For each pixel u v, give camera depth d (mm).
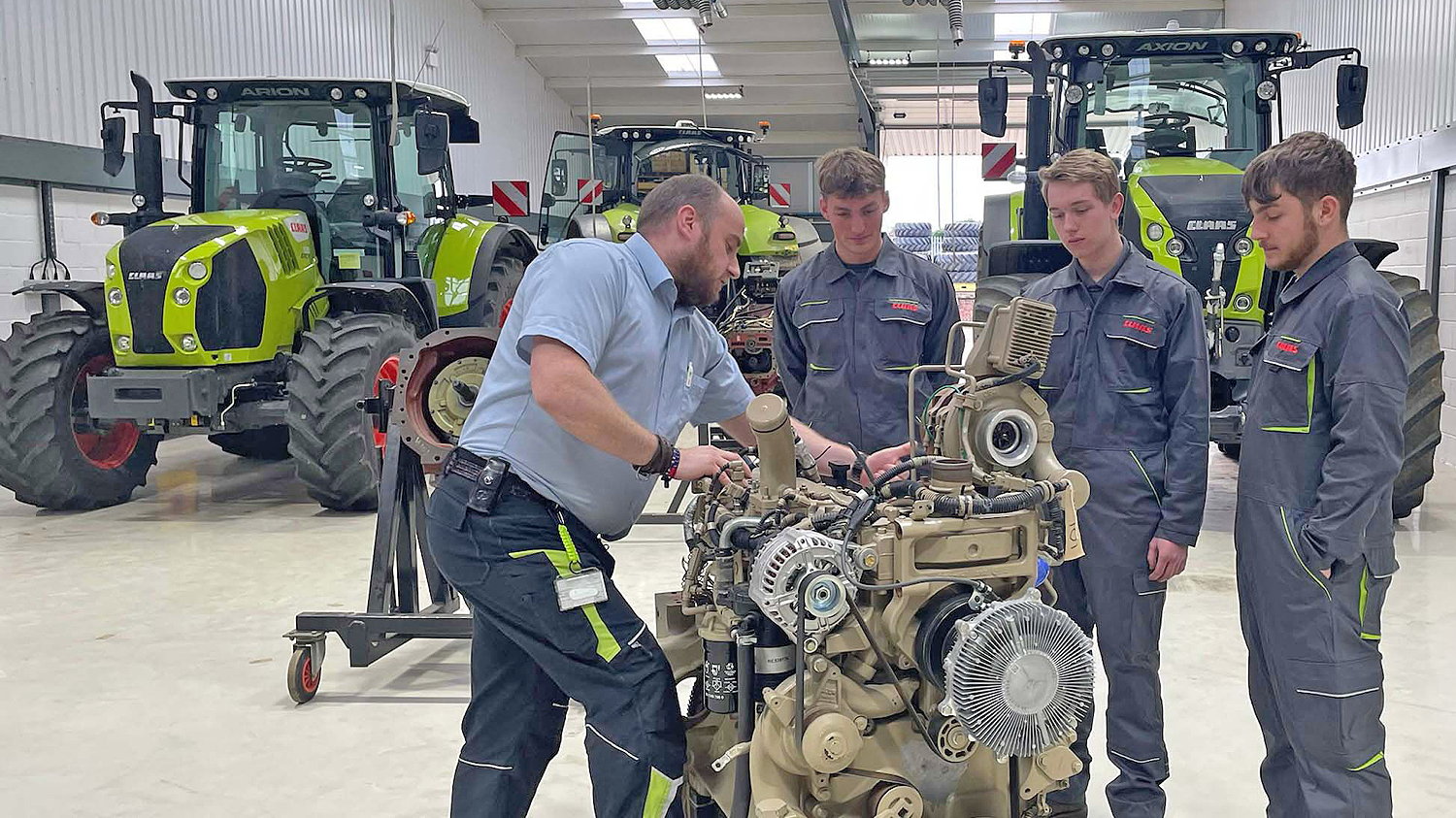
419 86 6625
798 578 1830
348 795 2840
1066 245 2492
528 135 14938
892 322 3041
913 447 2193
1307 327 2115
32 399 5973
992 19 12523
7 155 6949
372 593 3648
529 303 2158
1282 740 2316
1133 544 2404
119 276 5816
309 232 6496
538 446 2162
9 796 2846
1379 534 2119
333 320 6137
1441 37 6621
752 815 2012
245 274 5969
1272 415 2176
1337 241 2133
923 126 16938
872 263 3084
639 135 9766
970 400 2014
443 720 3330
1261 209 2162
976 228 15266
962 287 14562
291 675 3430
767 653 1946
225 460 8016
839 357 3080
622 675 2123
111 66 7859
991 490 1995
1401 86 7305
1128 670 2410
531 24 13688
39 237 7512
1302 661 2127
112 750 3125
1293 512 2143
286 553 5285
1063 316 2516
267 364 6211
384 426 3836
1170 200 5156
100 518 6098
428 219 7113
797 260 8102
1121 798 2418
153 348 5828
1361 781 2139
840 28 11961
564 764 3002
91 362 6344
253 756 3082
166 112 6523
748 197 9969
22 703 3465
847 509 1973
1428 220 6910
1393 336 2047
